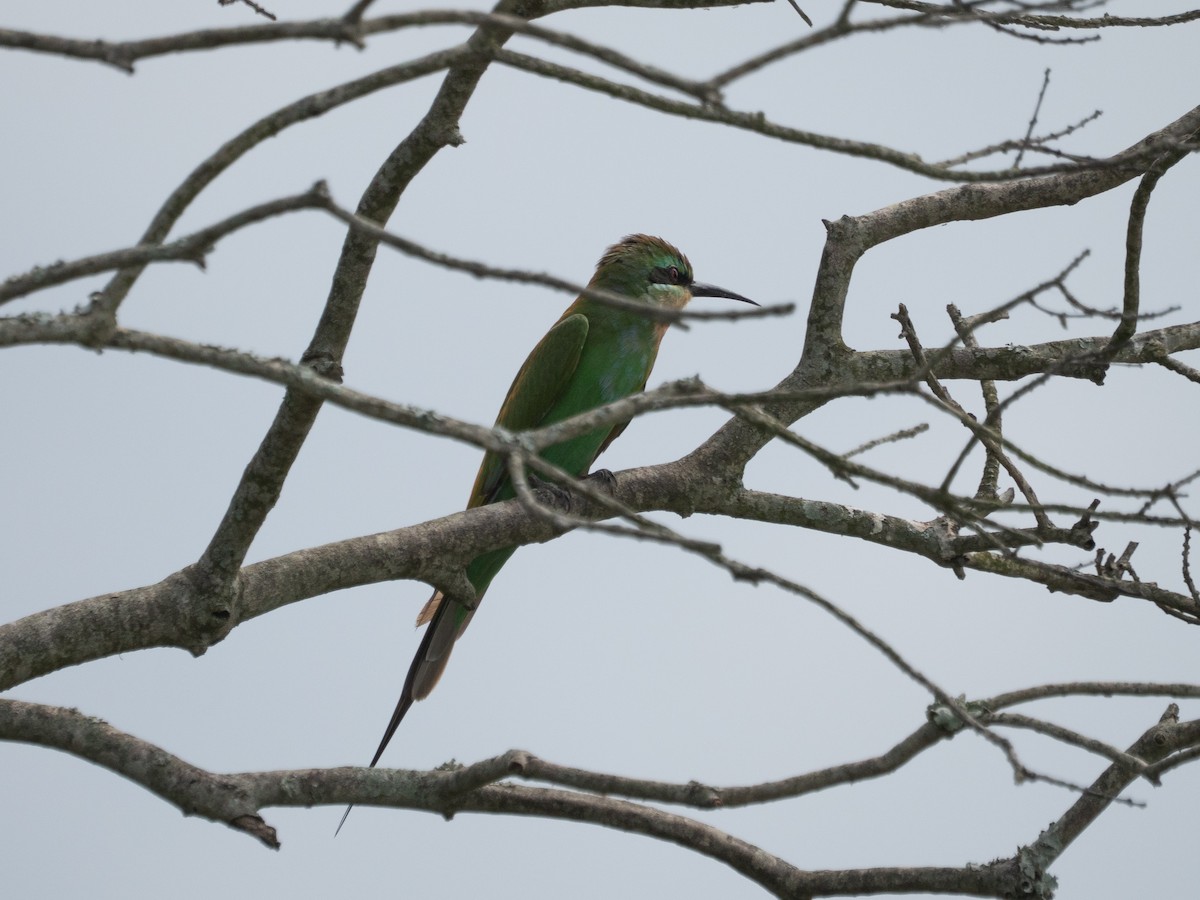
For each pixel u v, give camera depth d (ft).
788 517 37.78
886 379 38.55
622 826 29.81
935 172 22.43
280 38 17.71
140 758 27.94
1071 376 39.06
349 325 30.07
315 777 28.96
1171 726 29.58
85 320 19.94
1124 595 34.17
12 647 28.68
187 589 30.07
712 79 19.31
